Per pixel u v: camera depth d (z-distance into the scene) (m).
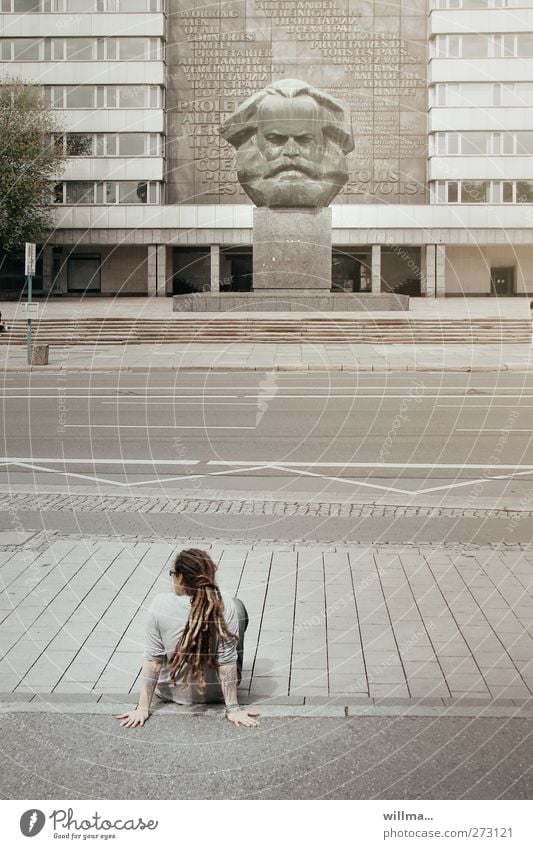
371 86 63.66
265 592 7.45
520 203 62.00
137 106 62.06
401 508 10.66
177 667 5.43
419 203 64.06
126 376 26.64
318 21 63.62
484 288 64.38
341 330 35.22
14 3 61.31
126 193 62.38
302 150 39.09
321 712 5.41
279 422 17.64
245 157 39.59
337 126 39.38
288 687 5.72
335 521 10.01
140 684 5.79
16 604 7.16
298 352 31.80
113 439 15.71
